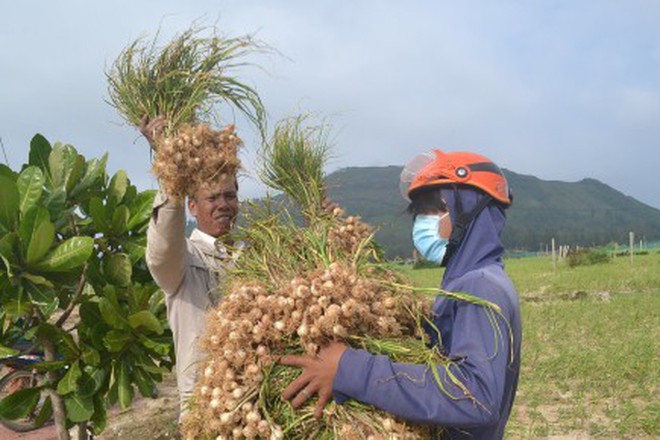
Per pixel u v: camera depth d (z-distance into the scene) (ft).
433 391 7.77
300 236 10.00
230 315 8.63
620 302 63.36
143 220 17.79
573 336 46.70
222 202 12.53
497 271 8.59
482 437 8.47
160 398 31.12
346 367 7.90
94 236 18.15
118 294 17.44
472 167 8.96
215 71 12.87
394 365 7.90
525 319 54.13
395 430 7.88
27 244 16.08
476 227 8.82
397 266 9.41
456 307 8.59
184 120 12.42
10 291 16.08
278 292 8.60
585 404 29.27
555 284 90.22
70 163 18.35
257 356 8.38
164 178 10.80
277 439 8.04
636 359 35.45
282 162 11.85
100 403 17.34
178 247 11.59
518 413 28.12
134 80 12.91
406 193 9.66
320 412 8.05
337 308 8.00
